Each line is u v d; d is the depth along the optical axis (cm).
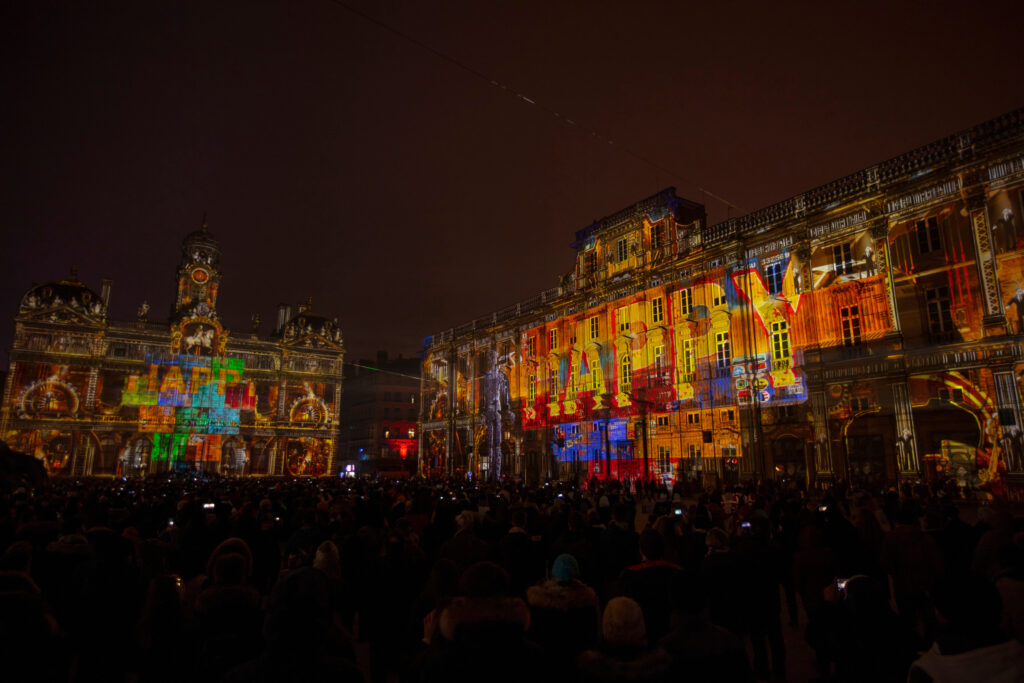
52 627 466
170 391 7075
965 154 2780
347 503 1388
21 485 3153
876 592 480
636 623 393
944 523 1027
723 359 3859
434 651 412
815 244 3388
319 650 360
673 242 4338
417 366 10731
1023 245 2577
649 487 3541
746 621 718
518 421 5578
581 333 5078
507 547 870
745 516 1295
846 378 3117
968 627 357
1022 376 2528
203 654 445
